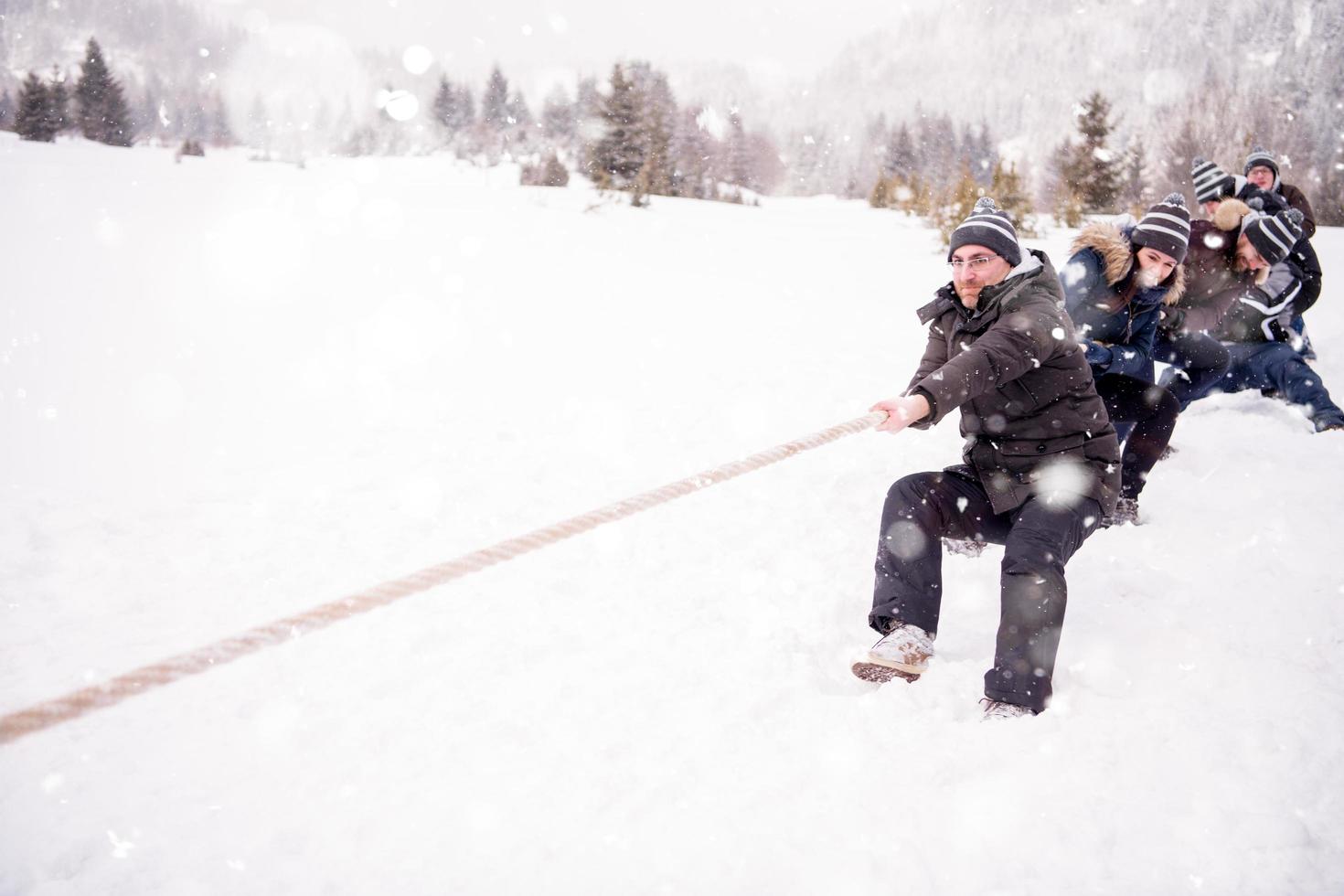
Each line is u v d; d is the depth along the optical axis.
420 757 2.46
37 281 9.52
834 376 7.15
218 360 7.12
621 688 2.79
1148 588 3.40
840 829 2.09
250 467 4.93
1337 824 2.06
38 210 14.46
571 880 1.97
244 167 29.55
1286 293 5.76
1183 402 5.23
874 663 2.73
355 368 7.16
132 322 8.13
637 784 2.31
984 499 2.98
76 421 5.52
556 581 3.62
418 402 6.30
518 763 2.42
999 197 20.33
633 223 20.94
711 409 6.23
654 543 4.01
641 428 5.80
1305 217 6.43
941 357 3.21
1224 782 2.19
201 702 2.74
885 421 2.50
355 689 2.82
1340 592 3.24
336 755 2.47
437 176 42.84
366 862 2.05
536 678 2.87
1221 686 2.66
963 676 2.81
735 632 3.17
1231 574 3.47
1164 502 4.37
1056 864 1.96
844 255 17.55
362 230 15.38
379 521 4.25
